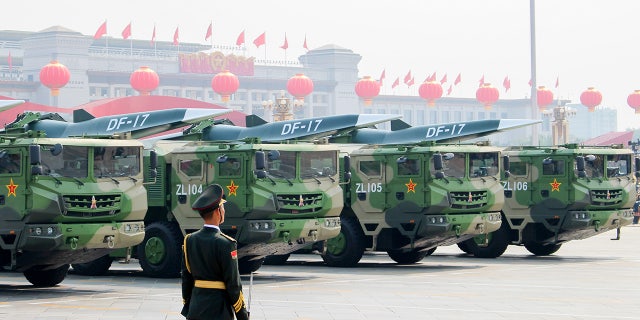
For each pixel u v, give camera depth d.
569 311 28.17
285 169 36.50
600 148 48.22
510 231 48.16
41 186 29.91
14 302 29.02
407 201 41.56
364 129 45.97
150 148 38.09
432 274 39.44
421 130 45.16
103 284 34.62
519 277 38.28
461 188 41.78
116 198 31.61
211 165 36.31
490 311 28.02
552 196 46.84
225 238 15.38
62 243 30.27
